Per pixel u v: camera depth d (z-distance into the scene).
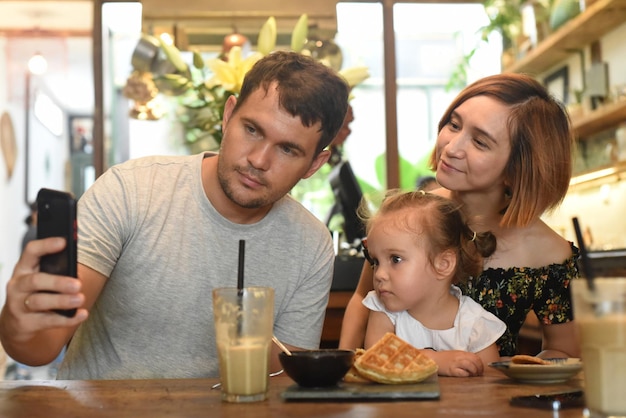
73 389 1.23
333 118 1.50
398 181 3.44
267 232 1.70
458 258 1.67
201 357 1.67
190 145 2.77
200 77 2.67
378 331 1.68
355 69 2.71
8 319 1.18
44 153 8.49
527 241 1.79
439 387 1.21
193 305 1.65
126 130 4.19
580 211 4.36
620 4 3.37
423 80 5.20
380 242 1.65
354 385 1.20
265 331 1.12
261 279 1.69
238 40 2.90
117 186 1.63
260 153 1.46
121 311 1.64
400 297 1.62
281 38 3.07
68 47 7.59
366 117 4.81
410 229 1.63
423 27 4.27
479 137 1.66
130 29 3.37
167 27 3.07
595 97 3.74
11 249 7.80
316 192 3.66
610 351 0.93
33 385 1.27
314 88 1.45
